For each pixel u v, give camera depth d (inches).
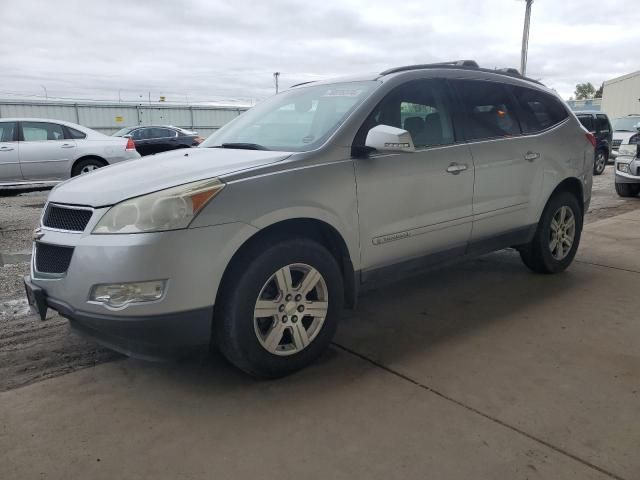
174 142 726.5
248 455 96.0
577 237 202.4
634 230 275.9
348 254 130.4
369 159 133.0
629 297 172.1
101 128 1306.6
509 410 108.1
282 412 109.3
